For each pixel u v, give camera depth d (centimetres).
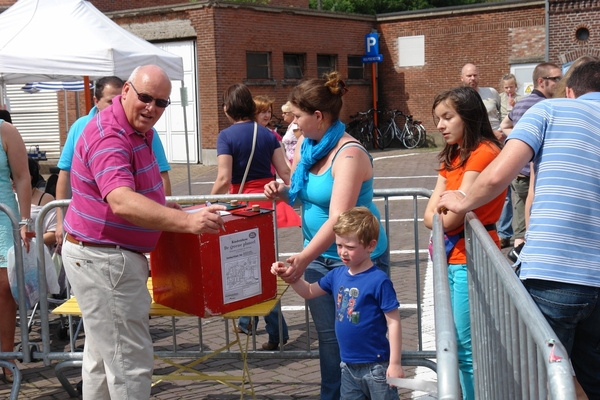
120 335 341
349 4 3797
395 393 331
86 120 520
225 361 514
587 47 2200
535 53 2364
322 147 341
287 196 382
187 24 2070
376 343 329
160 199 350
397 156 2227
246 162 533
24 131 2227
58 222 525
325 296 362
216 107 2059
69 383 449
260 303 371
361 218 322
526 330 182
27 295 451
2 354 447
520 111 741
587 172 286
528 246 294
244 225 361
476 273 288
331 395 369
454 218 330
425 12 2528
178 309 368
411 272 762
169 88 331
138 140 335
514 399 204
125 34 798
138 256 343
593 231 285
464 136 336
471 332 315
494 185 289
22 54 714
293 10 2262
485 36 2445
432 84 2564
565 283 281
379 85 2661
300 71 2364
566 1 2206
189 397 446
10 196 466
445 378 156
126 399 342
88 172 330
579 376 317
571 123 292
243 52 2119
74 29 748
